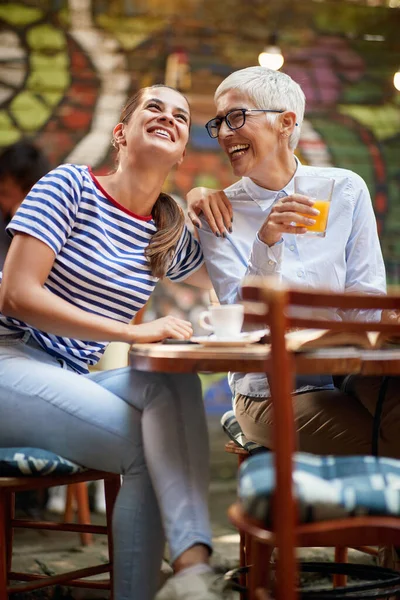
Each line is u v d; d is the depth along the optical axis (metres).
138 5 5.70
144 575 1.90
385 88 6.12
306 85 5.99
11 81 5.53
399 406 2.16
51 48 5.59
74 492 3.34
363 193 2.66
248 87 2.55
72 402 1.97
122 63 5.70
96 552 3.13
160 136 2.31
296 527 1.48
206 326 1.96
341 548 2.38
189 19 5.78
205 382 5.74
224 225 2.61
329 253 2.59
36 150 2.90
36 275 2.12
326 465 1.67
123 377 2.02
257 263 2.40
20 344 2.18
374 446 2.09
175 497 1.81
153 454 1.87
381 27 6.10
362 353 1.66
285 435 1.44
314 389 2.40
